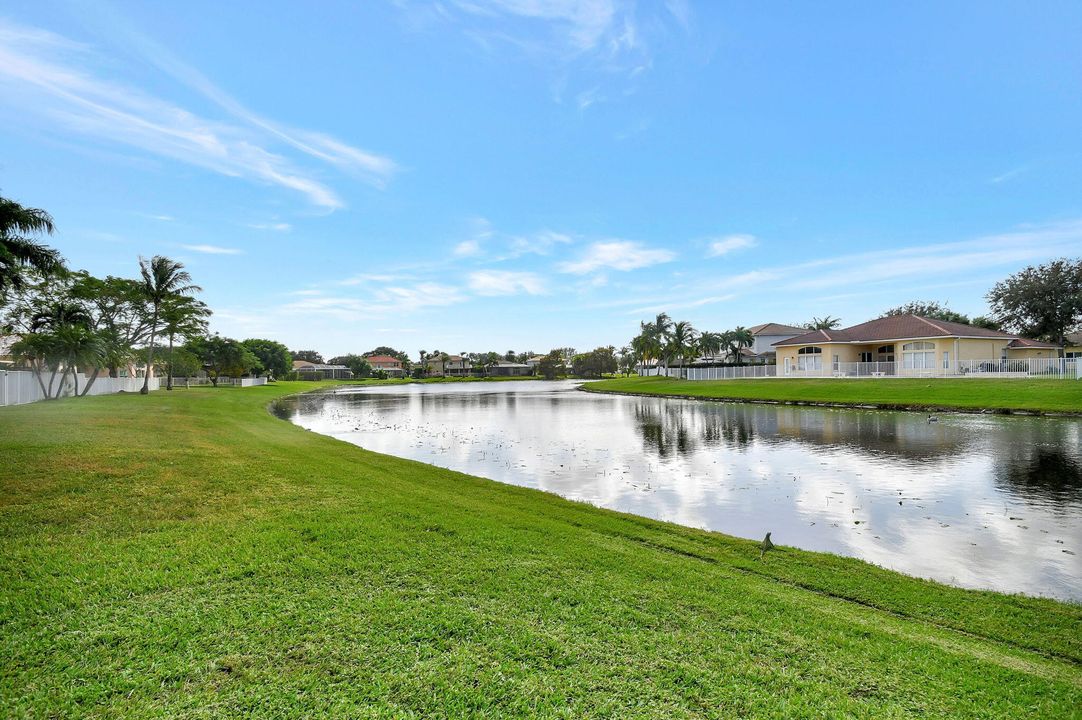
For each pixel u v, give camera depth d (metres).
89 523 6.43
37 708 3.12
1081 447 16.36
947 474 13.03
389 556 5.72
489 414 33.00
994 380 34.59
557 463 15.43
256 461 10.89
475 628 4.22
